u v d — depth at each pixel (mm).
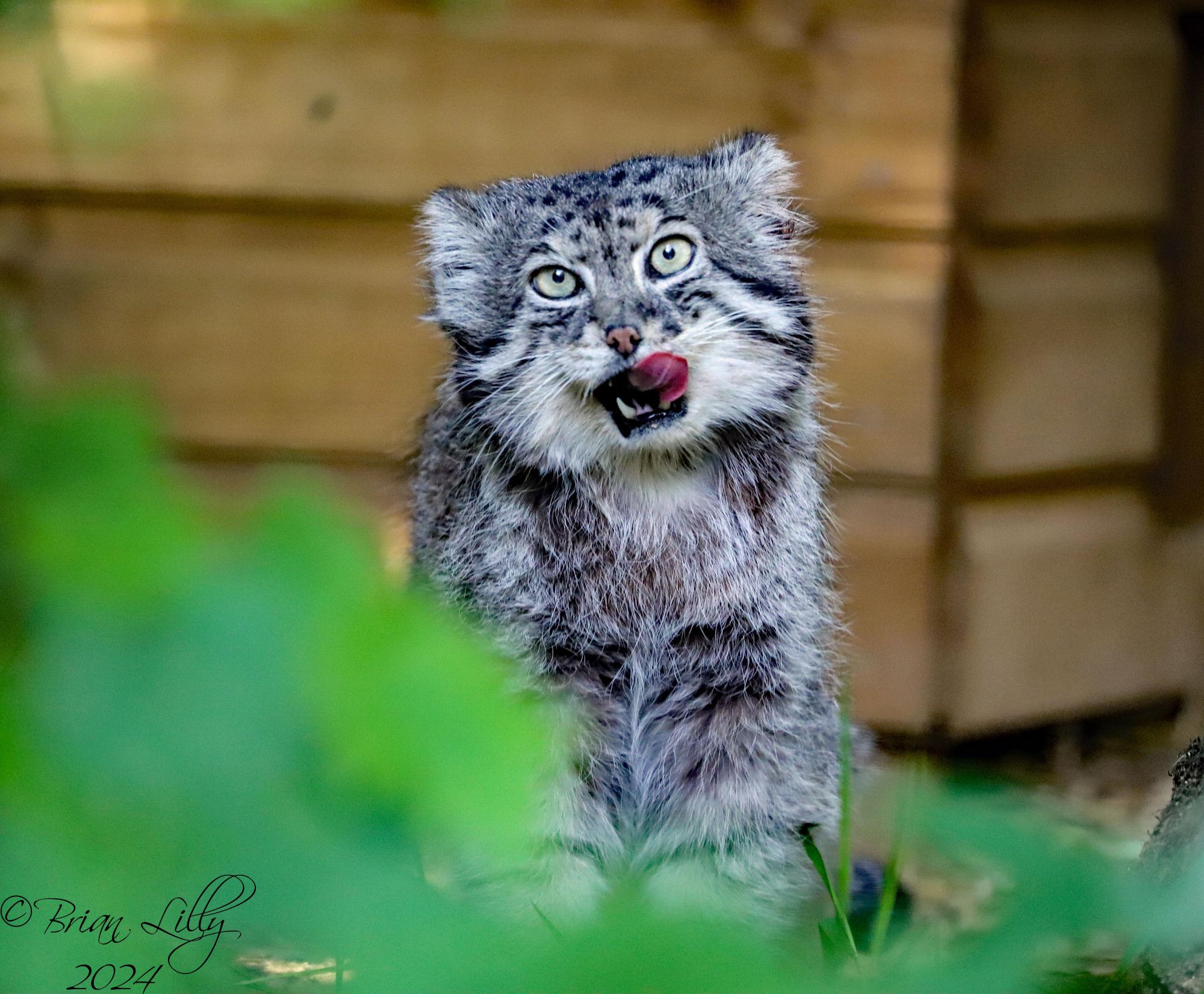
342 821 1503
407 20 8953
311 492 1463
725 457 6293
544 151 9031
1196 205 9328
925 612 9055
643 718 6477
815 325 6625
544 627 6242
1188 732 9195
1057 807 8070
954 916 6172
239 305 9141
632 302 6020
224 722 1397
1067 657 9297
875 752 7789
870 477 9062
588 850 6180
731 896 6355
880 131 8820
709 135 8953
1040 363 9062
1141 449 9391
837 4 8789
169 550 1434
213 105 8992
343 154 9078
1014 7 8812
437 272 6531
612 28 8953
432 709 1452
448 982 1621
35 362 1843
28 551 1426
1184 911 1762
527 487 6273
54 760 1388
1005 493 9188
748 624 6344
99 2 8711
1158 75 9094
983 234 8914
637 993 1657
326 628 1421
